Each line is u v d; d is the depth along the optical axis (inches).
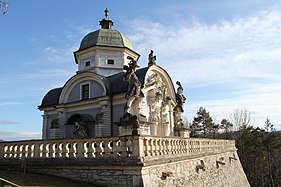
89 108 1061.8
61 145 520.7
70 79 1122.0
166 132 1066.1
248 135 2176.4
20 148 564.1
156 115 1024.9
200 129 2573.8
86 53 1284.4
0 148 585.6
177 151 630.5
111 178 448.1
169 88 1172.5
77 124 1005.2
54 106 1160.2
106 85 1023.0
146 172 442.3
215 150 1032.8
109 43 1267.2
